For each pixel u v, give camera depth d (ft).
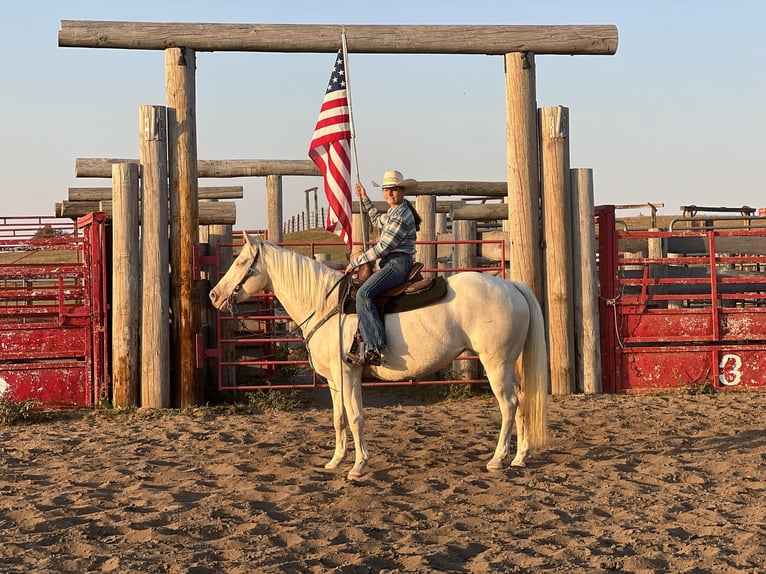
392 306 23.67
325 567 16.30
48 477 24.44
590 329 37.60
